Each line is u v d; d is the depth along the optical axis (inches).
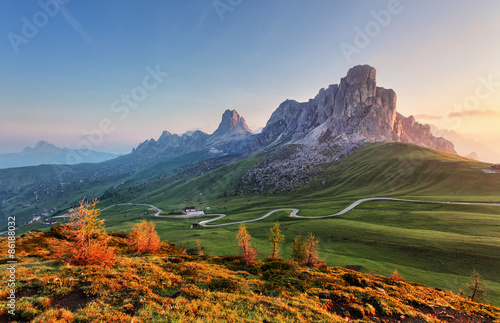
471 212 4461.1
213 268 1557.6
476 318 967.0
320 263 2284.7
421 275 2571.4
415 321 891.4
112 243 2220.7
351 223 4633.4
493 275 2429.9
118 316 690.2
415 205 5467.5
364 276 1594.5
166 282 1022.4
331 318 826.8
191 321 715.4
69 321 642.2
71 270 1007.0
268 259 2134.6
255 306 868.0
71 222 1236.5
